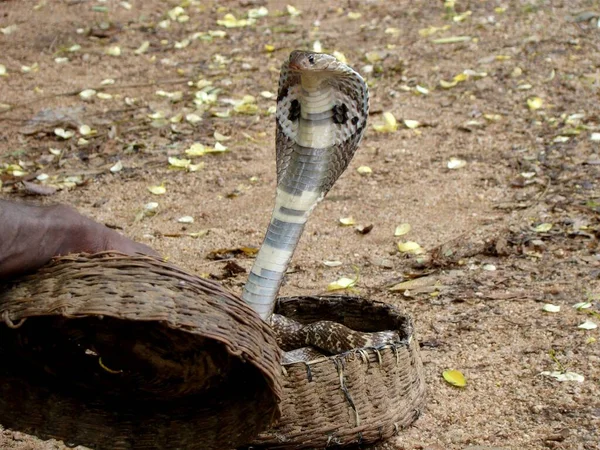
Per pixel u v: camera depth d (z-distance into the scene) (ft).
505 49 13.58
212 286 6.32
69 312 6.21
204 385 6.64
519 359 7.94
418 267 9.07
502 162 10.59
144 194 10.41
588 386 7.66
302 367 6.92
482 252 9.18
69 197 10.40
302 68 7.18
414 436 7.27
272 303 7.22
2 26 15.93
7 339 6.54
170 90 13.24
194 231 9.75
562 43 13.64
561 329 8.20
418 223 9.70
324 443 6.98
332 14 15.87
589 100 11.88
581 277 8.77
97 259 6.29
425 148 10.97
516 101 12.02
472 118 11.66
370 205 10.02
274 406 6.46
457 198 10.05
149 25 15.85
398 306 8.59
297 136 7.45
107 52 14.75
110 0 16.94
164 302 6.23
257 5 16.61
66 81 13.65
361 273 9.05
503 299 8.58
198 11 16.48
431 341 8.16
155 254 6.79
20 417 6.68
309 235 9.61
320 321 7.56
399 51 13.94
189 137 11.67
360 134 7.45
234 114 12.30
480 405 7.55
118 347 6.52
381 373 7.07
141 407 6.73
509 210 9.77
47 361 6.61
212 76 13.65
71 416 6.70
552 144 10.82
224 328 6.29
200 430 6.69
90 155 11.20
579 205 9.73
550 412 7.47
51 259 6.37
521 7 15.11
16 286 6.35
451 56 13.58
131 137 11.68
